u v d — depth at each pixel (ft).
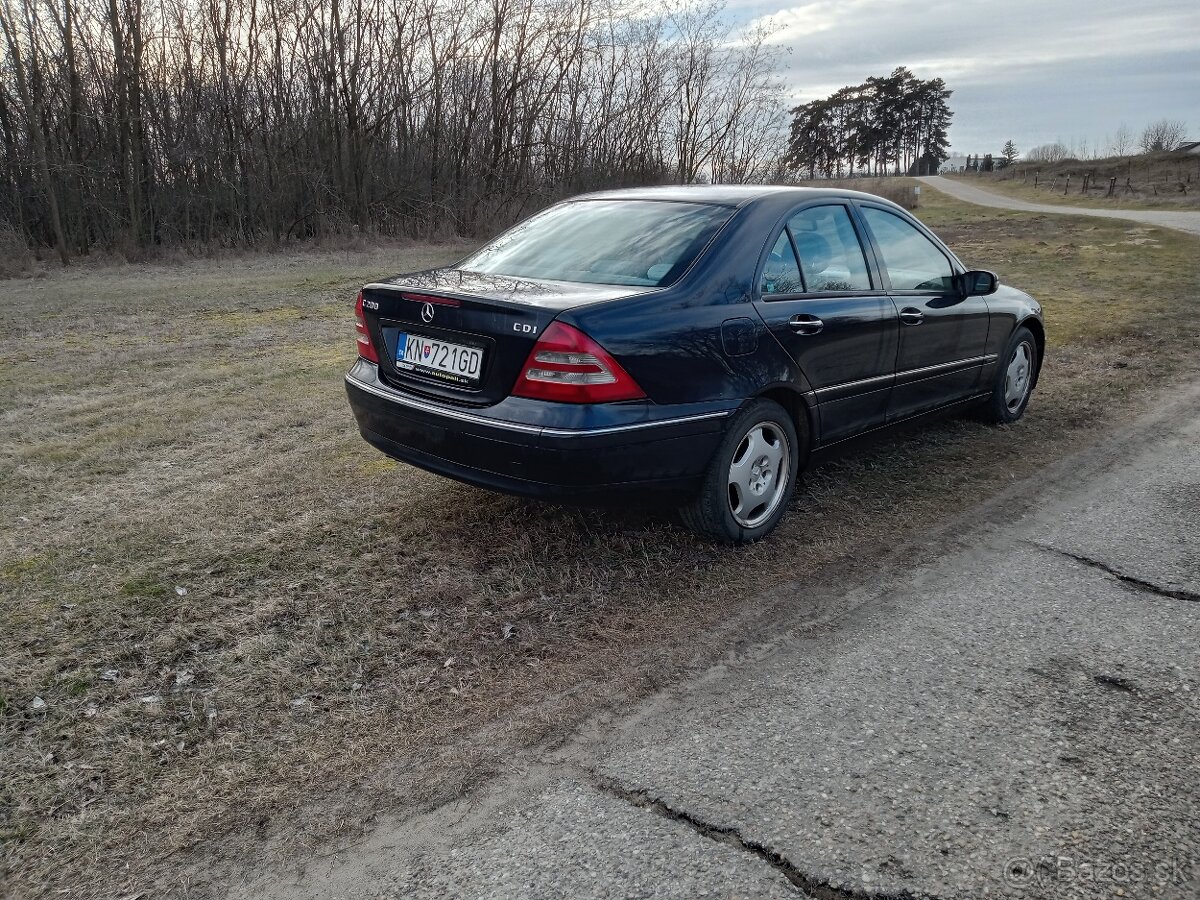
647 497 10.75
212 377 22.44
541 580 11.07
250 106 73.61
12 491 14.11
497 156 84.28
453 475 10.89
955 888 6.13
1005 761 7.52
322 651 9.45
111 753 7.82
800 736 7.93
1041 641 9.57
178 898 6.30
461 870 6.46
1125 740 7.79
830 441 13.32
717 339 10.84
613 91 84.43
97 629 9.85
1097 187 205.57
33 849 6.74
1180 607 10.34
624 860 6.48
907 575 11.30
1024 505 13.78
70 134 65.77
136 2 66.03
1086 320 30.91
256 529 12.57
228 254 66.80
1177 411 19.24
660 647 9.57
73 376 22.50
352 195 79.30
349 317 33.17
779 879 6.25
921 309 14.51
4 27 61.98
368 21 77.05
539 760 7.70
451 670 9.14
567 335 9.62
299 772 7.60
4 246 57.36
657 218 12.27
